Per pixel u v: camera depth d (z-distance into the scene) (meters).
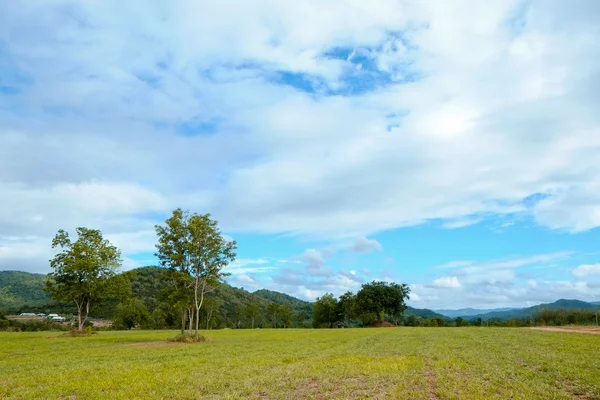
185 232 48.56
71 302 58.22
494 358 24.14
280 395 14.58
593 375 17.39
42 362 25.56
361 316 120.06
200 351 32.66
